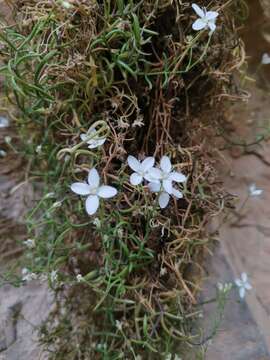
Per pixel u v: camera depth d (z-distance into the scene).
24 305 0.15
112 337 0.14
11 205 0.16
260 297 0.16
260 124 0.17
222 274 0.15
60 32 0.13
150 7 0.13
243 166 0.17
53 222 0.14
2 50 0.14
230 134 0.17
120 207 0.13
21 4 0.14
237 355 0.15
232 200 0.16
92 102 0.13
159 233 0.14
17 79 0.13
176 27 0.14
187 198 0.14
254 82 0.17
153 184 0.12
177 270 0.14
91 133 0.13
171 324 0.14
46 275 0.14
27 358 0.15
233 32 0.15
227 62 0.15
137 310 0.14
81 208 0.14
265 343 0.15
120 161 0.14
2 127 0.16
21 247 0.16
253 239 0.16
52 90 0.13
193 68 0.14
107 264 0.13
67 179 0.14
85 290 0.15
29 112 0.14
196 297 0.15
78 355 0.15
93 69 0.13
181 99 0.15
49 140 0.15
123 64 0.13
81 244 0.14
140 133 0.14
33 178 0.16
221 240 0.16
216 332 0.15
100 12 0.13
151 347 0.13
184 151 0.14
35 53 0.13
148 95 0.14
